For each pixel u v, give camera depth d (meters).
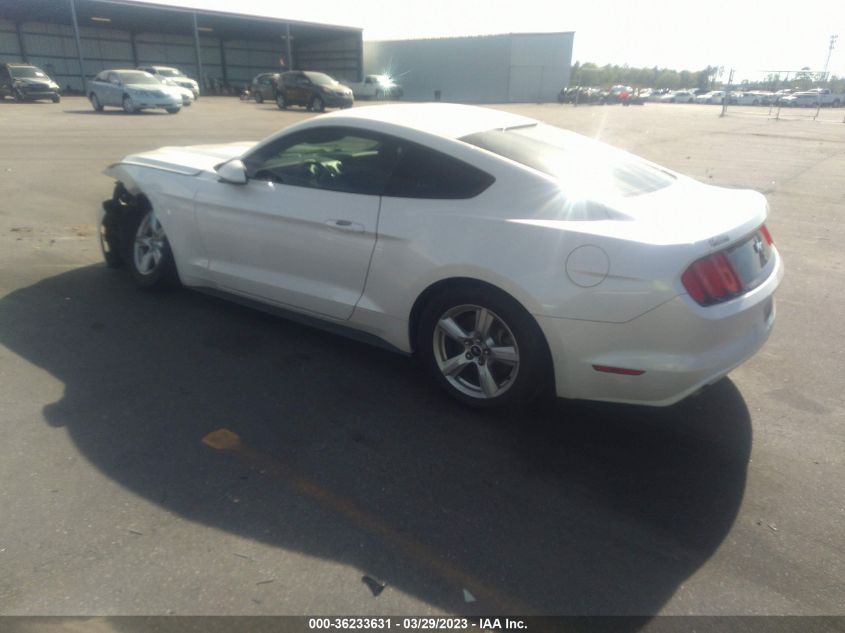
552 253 2.96
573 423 3.37
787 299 5.33
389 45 58.41
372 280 3.57
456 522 2.60
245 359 4.00
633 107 45.12
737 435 3.28
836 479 2.93
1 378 3.63
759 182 11.31
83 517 2.54
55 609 2.11
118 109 26.41
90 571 2.27
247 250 4.14
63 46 46.19
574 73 76.94
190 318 4.61
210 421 3.28
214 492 2.73
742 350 3.00
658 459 3.07
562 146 3.66
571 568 2.37
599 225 2.96
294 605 2.17
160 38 51.25
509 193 3.19
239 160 4.12
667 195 3.39
